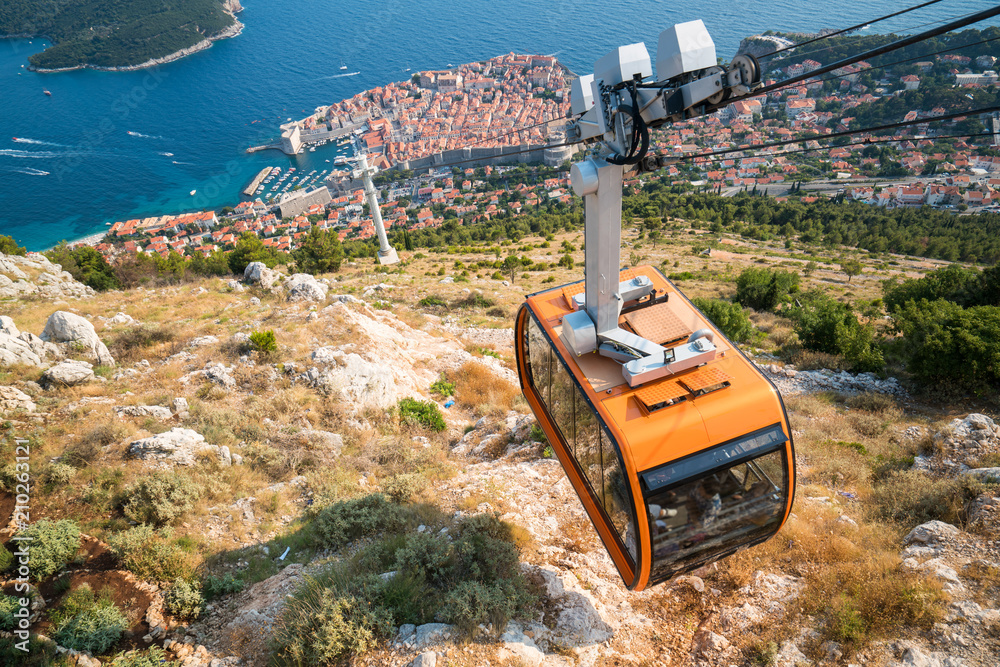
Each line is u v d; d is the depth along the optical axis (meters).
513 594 7.81
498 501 10.86
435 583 8.30
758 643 7.22
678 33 5.14
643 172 6.16
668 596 8.34
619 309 7.25
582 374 7.20
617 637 7.67
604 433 6.47
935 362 16.59
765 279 33.69
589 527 9.97
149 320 22.52
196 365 17.44
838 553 8.45
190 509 10.87
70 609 8.16
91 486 10.96
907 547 8.53
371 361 18.80
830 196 148.38
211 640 7.98
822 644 7.06
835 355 21.25
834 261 74.00
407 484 11.88
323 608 7.46
